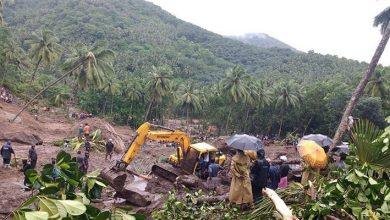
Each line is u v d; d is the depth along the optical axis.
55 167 3.27
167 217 7.31
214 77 159.25
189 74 152.38
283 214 4.19
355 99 13.53
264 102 70.25
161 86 65.25
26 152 24.33
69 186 3.38
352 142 5.37
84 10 190.50
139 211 9.94
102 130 33.69
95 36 158.25
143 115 73.06
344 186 4.47
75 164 3.50
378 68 50.81
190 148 14.82
